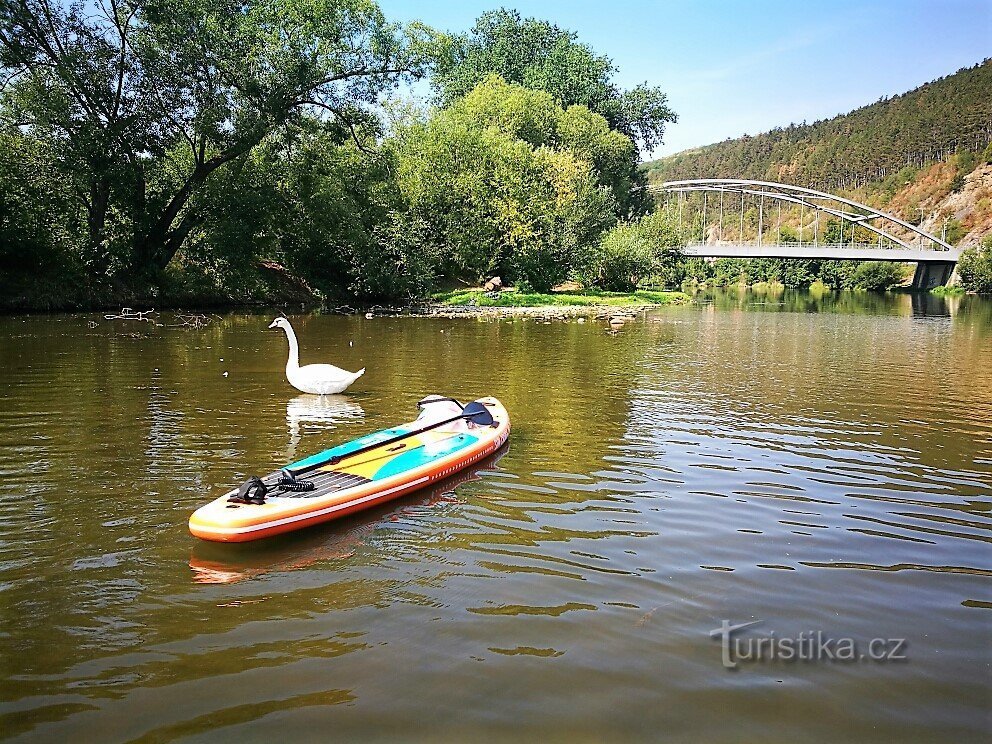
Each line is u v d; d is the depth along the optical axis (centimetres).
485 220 4519
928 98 17675
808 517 713
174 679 430
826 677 445
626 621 505
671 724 396
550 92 6531
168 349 1808
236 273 3325
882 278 9006
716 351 2078
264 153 3438
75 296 2777
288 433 990
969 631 504
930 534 676
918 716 410
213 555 605
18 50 2617
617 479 819
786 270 10169
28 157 2781
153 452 883
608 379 1509
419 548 625
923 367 1766
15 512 684
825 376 1600
